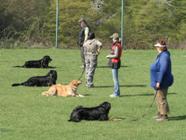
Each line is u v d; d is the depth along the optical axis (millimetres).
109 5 43344
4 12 41781
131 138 13930
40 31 41500
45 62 29125
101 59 33406
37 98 19828
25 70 28078
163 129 15047
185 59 34344
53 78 22859
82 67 29453
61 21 41125
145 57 35188
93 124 15469
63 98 19922
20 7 42281
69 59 33188
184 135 14367
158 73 15992
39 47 40344
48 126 15180
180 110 18094
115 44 20484
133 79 25859
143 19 42656
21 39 41031
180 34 42906
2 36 41031
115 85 20656
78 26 41125
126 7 43281
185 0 44312
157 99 16312
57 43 40469
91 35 22984
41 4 42500
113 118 16328
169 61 16016
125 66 30484
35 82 22859
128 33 41625
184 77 26719
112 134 14312
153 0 44000
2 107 18016
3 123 15547
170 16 43375
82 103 18953
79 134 14258
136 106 18641
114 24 42531
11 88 22297
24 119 16125
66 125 15305
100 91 22047
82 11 42031
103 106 16000
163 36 42344
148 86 23688
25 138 13773
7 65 30016
